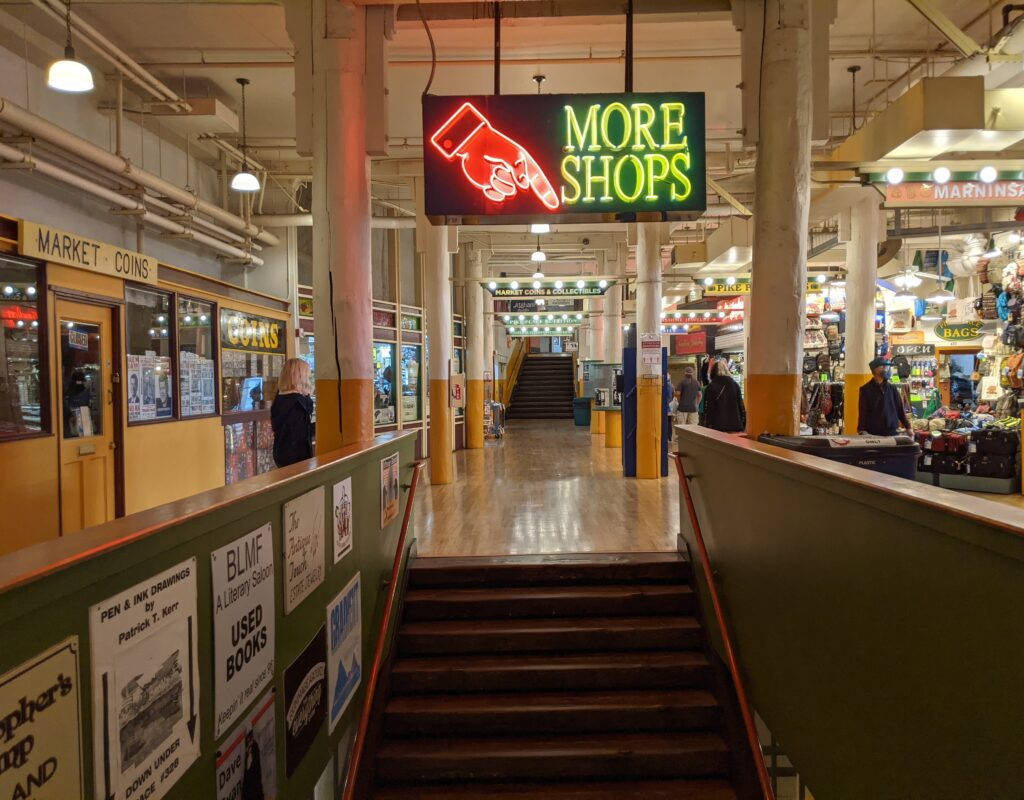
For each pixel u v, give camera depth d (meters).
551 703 3.72
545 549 5.06
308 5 4.24
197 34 5.83
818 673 2.47
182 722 1.75
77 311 4.93
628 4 4.09
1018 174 5.23
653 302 8.79
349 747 3.46
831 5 4.17
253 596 2.19
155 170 7.11
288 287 9.28
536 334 24.98
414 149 8.55
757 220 4.20
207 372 6.91
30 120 4.50
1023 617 1.42
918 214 11.79
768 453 2.98
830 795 2.38
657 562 4.59
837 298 12.12
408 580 4.59
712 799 3.27
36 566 1.25
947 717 1.69
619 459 11.30
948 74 5.84
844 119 8.01
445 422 8.65
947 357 12.07
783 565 2.83
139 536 1.54
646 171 3.78
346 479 3.28
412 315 12.20
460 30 5.75
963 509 1.61
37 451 4.45
